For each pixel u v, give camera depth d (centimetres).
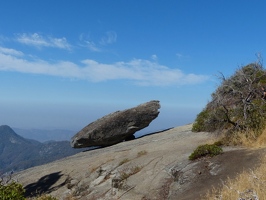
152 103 3484
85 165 2358
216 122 1938
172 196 1326
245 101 1897
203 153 1551
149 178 1625
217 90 2178
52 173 2498
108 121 3275
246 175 1066
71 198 1928
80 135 3297
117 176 1791
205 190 1190
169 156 1795
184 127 3045
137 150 2288
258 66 2248
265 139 1570
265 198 777
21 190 1121
